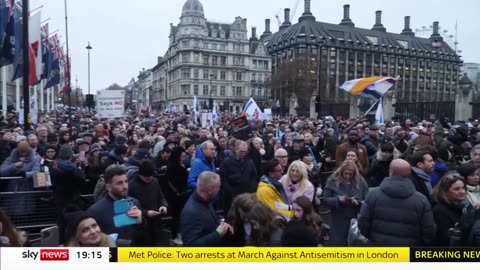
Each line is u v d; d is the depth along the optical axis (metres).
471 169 4.95
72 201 6.34
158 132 13.12
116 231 4.31
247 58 106.06
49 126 13.16
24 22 10.55
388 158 6.82
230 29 104.56
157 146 9.96
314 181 7.75
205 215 3.99
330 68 110.56
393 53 121.44
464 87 23.86
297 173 5.47
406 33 134.88
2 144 9.02
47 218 7.02
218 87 103.31
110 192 4.40
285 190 5.45
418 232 4.19
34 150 7.99
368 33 121.75
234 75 104.75
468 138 11.06
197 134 12.88
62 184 6.27
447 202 4.43
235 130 10.52
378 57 119.25
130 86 116.31
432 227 4.16
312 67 70.25
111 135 14.35
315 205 6.00
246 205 3.75
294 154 8.31
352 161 5.85
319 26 113.31
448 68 131.75
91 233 3.59
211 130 14.48
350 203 5.54
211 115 20.52
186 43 101.06
